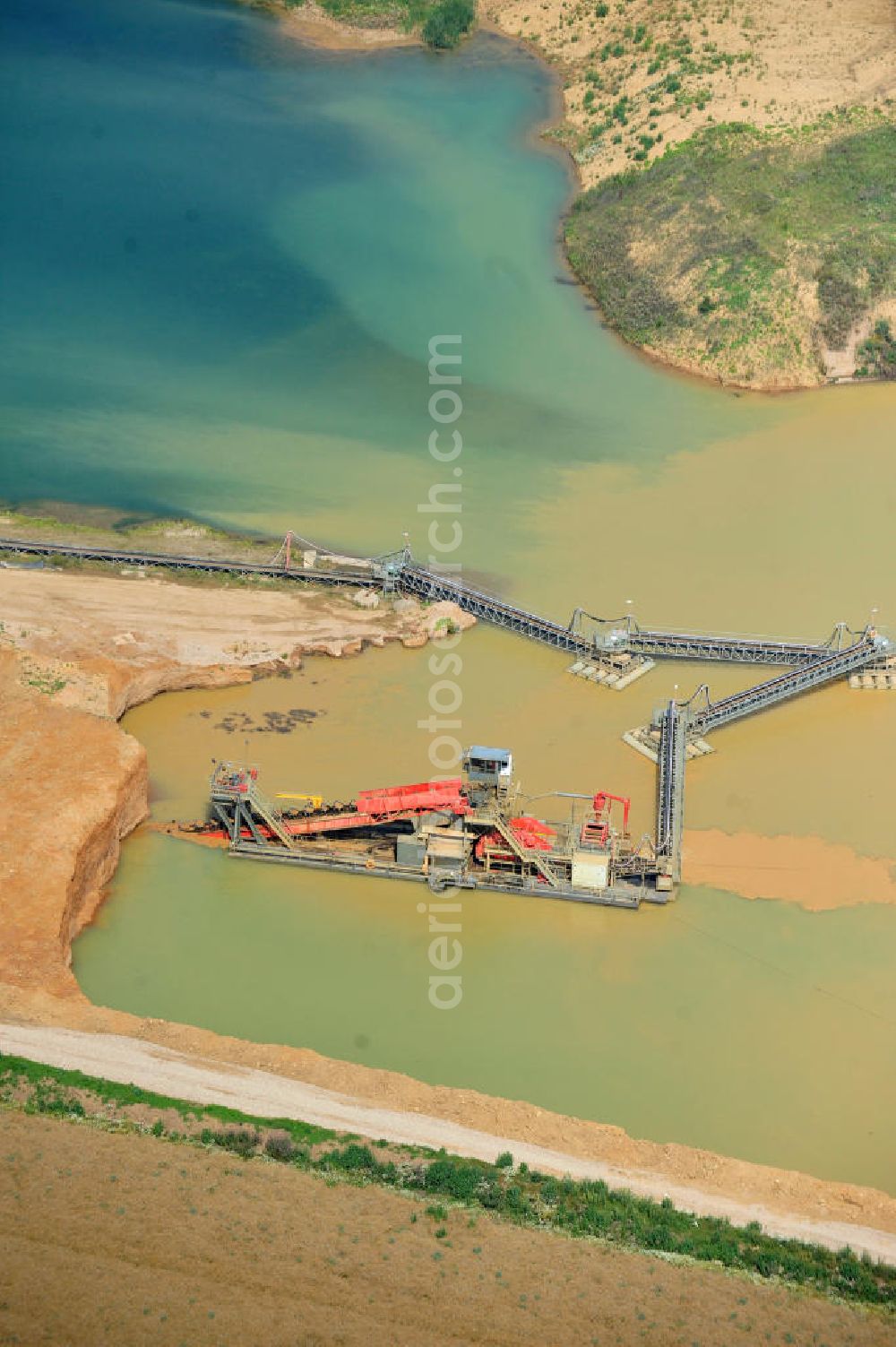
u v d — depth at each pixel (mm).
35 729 120688
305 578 147250
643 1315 82375
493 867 118625
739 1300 84000
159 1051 98125
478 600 142750
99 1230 84312
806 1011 106188
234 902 113312
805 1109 99312
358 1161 90562
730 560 151625
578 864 113812
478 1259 84875
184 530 153500
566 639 139000
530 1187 90750
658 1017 105250
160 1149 90125
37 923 105688
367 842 119312
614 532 155250
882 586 148875
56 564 147375
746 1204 91500
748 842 120062
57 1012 100438
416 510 157750
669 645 139750
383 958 109125
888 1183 94938
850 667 136125
